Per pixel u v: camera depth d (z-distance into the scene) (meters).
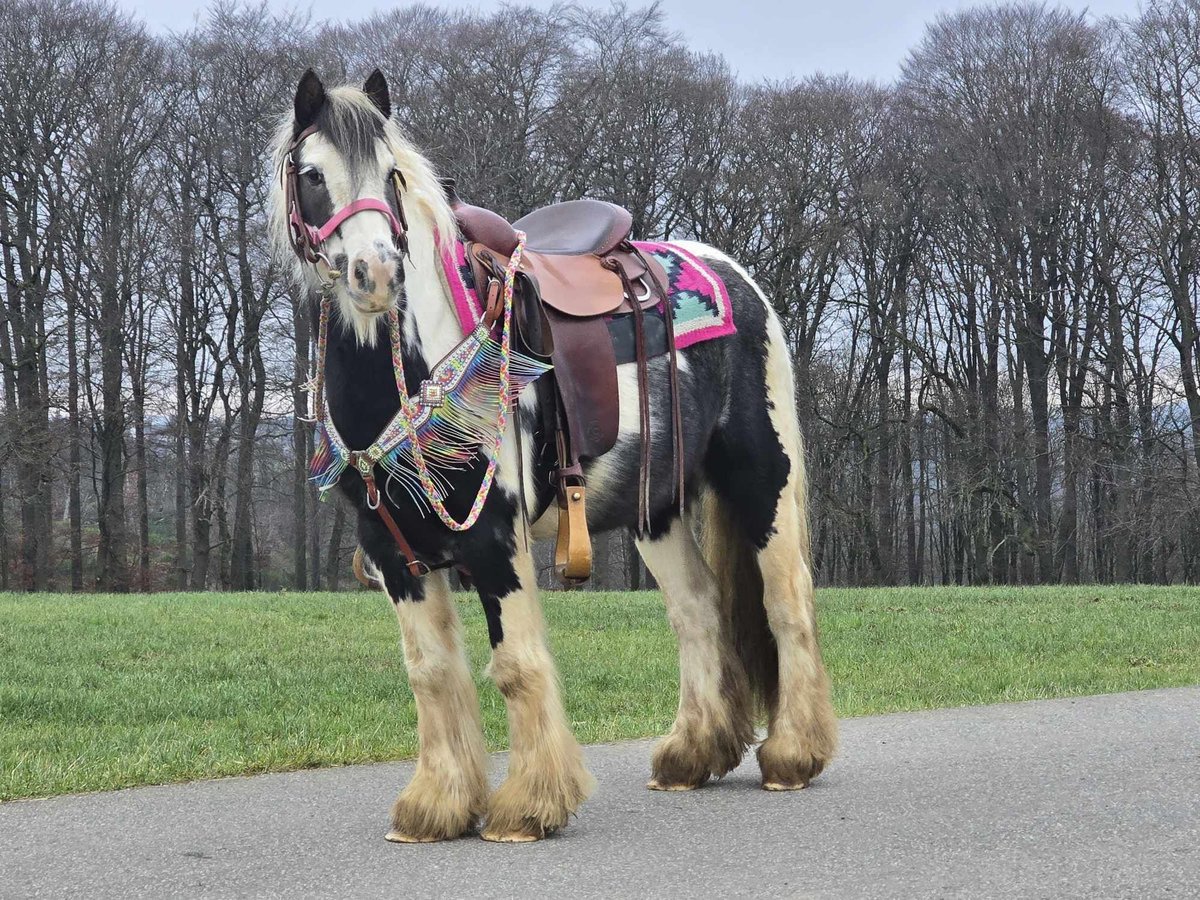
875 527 36.22
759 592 5.58
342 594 21.20
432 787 4.45
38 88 29.52
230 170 30.58
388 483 4.33
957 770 5.55
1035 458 34.62
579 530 4.66
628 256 5.36
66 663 10.77
